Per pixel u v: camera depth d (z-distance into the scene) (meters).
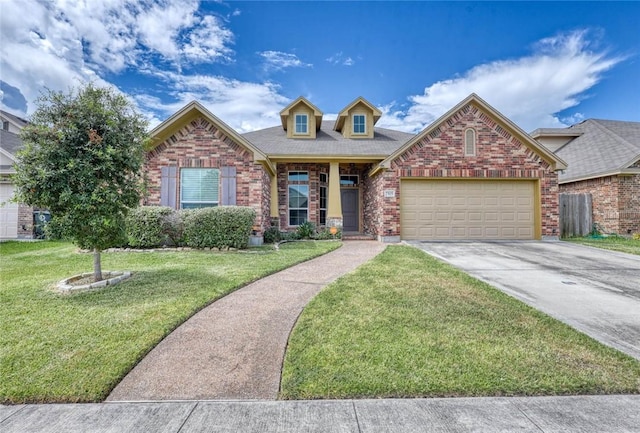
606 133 16.73
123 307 4.72
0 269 7.38
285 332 4.00
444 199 12.52
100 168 5.91
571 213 14.31
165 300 5.02
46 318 4.29
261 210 11.63
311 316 4.43
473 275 6.86
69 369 3.09
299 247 10.77
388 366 3.15
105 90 6.23
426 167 12.34
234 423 2.44
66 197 5.61
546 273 7.04
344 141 15.54
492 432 2.32
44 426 2.39
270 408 2.61
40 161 5.70
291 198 14.88
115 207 6.15
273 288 5.88
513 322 4.23
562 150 18.41
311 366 3.17
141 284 5.92
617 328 4.15
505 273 7.04
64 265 7.80
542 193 12.40
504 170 12.39
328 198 14.41
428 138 12.41
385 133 17.03
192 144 11.59
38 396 2.72
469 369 3.10
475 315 4.47
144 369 3.19
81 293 5.38
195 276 6.50
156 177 11.48
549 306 4.95
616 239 12.79
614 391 2.80
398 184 12.36
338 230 13.61
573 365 3.19
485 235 12.53
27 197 5.69
